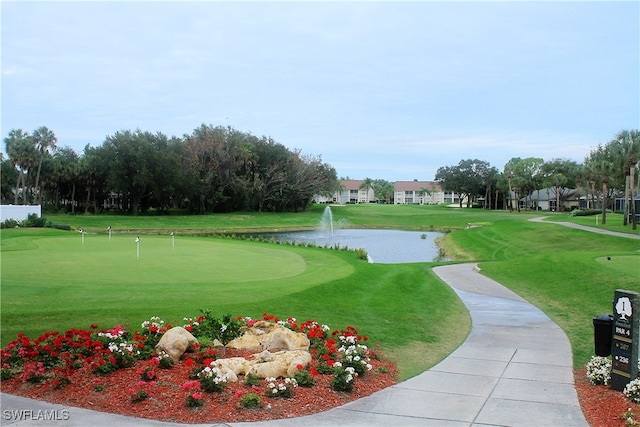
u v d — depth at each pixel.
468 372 9.13
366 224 84.25
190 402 6.98
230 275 18.33
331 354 9.27
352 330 10.77
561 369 9.33
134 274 17.91
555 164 116.00
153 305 12.31
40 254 24.08
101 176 82.75
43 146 79.00
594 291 16.80
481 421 6.89
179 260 22.66
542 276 20.97
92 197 99.06
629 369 7.88
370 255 42.22
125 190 80.69
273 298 13.80
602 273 18.92
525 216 86.38
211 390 7.40
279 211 103.00
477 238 49.81
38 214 55.16
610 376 8.22
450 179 133.25
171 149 89.06
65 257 22.86
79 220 70.12
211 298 13.44
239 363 8.31
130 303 12.42
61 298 12.80
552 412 7.21
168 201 91.38
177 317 11.49
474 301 16.80
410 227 80.69
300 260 24.06
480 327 12.91
